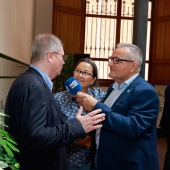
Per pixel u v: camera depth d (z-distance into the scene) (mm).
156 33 8016
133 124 1843
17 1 3754
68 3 7309
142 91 1945
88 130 1611
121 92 2088
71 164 2412
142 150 1960
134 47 2051
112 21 8203
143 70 4383
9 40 3219
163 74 7945
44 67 1697
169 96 3258
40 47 1688
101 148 2053
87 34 8094
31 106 1500
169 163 2971
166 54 7867
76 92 1984
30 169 1613
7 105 1620
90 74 2639
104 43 8188
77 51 7672
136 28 4395
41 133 1480
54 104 1674
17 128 1588
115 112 1918
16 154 1604
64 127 1569
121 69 2014
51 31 7641
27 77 1605
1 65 2688
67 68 6348
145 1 4363
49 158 1655
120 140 1977
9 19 3160
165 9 7871
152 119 1907
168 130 3258
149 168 1971
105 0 8117
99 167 2049
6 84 3082
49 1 7617
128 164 1942
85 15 7969
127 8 8234
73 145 2398
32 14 6305
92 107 1907
